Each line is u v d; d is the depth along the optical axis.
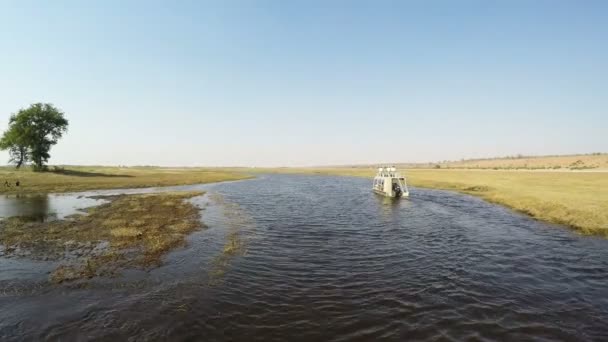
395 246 20.58
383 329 10.31
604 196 36.38
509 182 61.62
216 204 39.53
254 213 33.44
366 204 41.28
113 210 33.03
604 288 13.89
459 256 18.45
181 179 86.69
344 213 33.84
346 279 14.73
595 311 11.72
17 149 73.56
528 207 34.12
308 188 69.12
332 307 11.84
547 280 14.77
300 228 25.91
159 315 11.03
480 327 10.49
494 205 39.56
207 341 9.51
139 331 10.01
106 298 12.38
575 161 146.62
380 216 31.97
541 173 79.00
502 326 10.58
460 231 25.00
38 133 72.50
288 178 120.25
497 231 24.89
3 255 17.72
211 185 74.81
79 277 14.51
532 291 13.50
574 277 15.18
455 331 10.23
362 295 12.96
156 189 60.25
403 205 40.22
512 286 14.03
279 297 12.66
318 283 14.21
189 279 14.41
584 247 20.17
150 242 20.53
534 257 18.23
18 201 39.97
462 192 54.91
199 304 11.89
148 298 12.38
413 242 21.62
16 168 78.06
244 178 110.50
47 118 73.44
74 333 9.88
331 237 22.92
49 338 9.61
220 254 18.20
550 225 26.92
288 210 35.81
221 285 13.76
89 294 12.73
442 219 30.25
